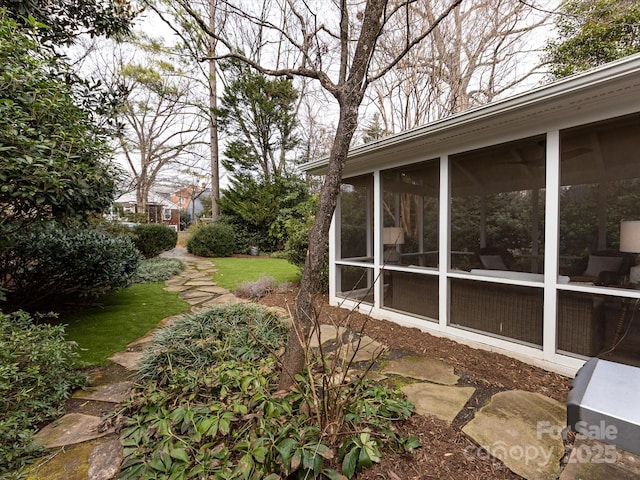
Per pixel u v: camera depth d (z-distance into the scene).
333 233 4.70
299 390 1.73
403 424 1.77
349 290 4.52
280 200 12.04
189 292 5.43
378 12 2.02
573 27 6.91
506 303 2.86
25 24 3.47
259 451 1.36
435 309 3.42
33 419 1.74
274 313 3.35
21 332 2.06
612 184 2.46
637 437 0.71
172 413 1.67
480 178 3.11
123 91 3.95
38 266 3.79
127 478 1.35
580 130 2.47
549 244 2.55
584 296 2.41
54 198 2.51
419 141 3.17
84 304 4.46
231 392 1.93
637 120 2.28
